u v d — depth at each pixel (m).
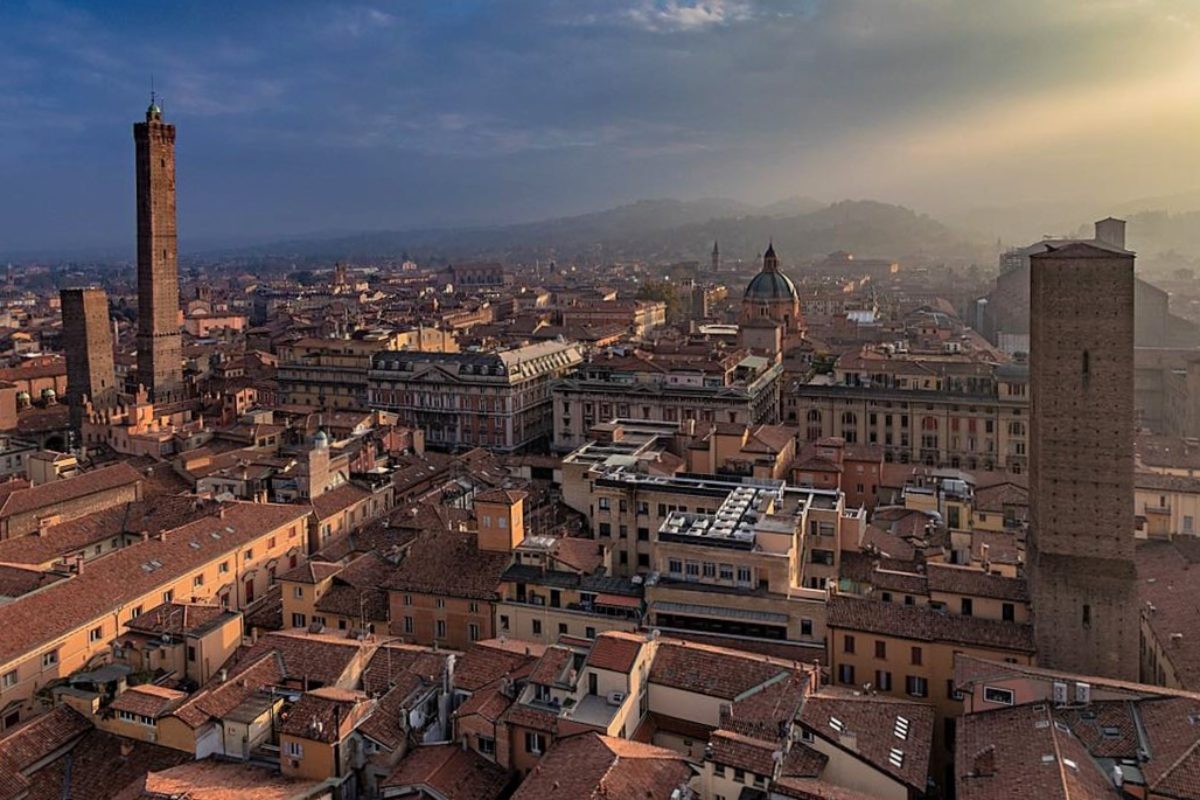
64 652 104.75
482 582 118.75
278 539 144.75
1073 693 87.00
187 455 183.12
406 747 86.94
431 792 79.00
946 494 156.50
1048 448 106.00
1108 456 103.81
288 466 171.00
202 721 87.00
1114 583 103.88
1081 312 104.12
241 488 167.88
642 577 119.25
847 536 129.12
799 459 167.12
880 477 169.25
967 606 109.00
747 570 111.75
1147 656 116.69
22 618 104.50
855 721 84.25
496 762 85.88
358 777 84.44
